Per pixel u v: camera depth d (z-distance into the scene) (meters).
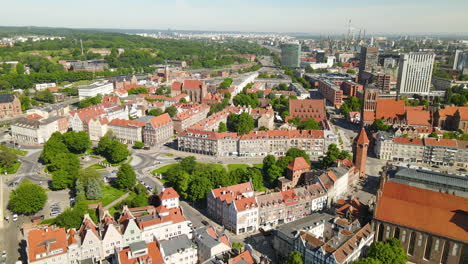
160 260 143.88
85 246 154.00
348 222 169.75
